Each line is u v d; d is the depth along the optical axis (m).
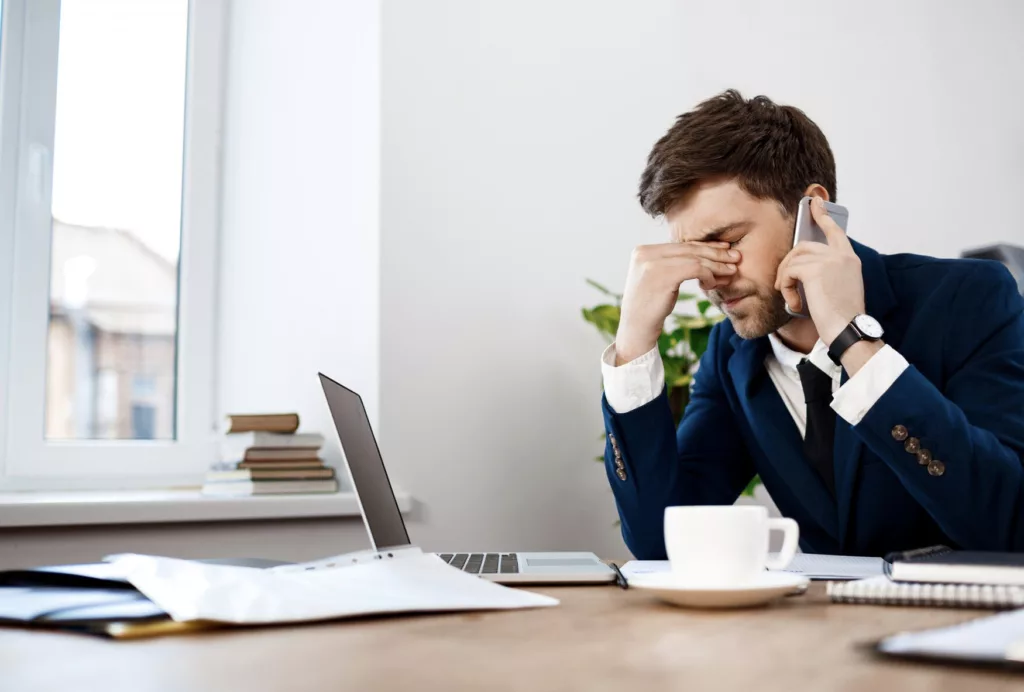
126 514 1.72
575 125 2.36
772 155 1.40
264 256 2.30
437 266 2.11
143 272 2.31
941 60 3.03
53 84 2.22
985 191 3.06
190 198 2.35
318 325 2.16
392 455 2.00
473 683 0.48
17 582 0.86
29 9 2.21
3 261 2.13
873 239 2.85
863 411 1.13
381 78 2.07
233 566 0.86
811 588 0.88
